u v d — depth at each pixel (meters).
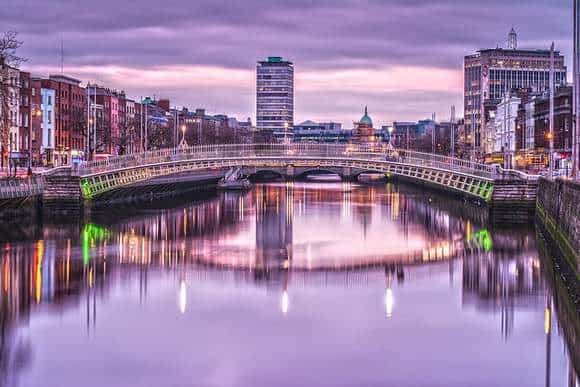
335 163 119.75
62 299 55.66
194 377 39.06
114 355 42.47
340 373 39.62
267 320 49.91
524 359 41.66
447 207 136.62
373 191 190.88
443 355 42.44
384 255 77.38
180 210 129.38
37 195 105.75
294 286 61.00
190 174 180.88
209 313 51.78
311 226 105.31
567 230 65.69
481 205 130.38
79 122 189.88
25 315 50.91
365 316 50.94
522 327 47.62
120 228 99.75
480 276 64.88
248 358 41.97
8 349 43.44
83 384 38.16
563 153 155.62
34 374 39.47
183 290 59.19
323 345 44.38
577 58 87.88
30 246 80.69
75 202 109.19
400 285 61.25
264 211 128.88
